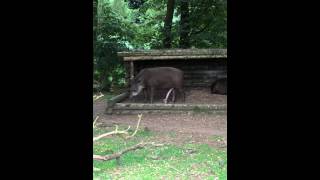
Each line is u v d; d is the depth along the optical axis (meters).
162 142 11.07
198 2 25.14
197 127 13.38
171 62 20.58
